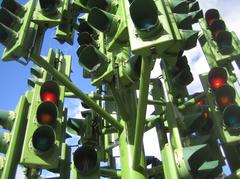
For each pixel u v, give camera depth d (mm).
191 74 6203
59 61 6801
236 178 5117
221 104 5293
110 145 7340
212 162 4332
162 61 6762
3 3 5160
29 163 4672
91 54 5371
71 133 6789
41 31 5152
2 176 4652
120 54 5488
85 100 5516
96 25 5125
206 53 6277
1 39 4902
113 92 5625
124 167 5559
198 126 4977
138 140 4809
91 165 5395
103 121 7016
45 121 5074
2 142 5078
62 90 5727
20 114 5246
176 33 4035
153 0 3674
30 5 5141
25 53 4910
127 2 4801
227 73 5629
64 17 6762
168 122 4762
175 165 4234
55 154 4848
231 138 5012
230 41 6098
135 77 5230
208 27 6418
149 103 6266
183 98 6336
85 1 6867
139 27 3668
